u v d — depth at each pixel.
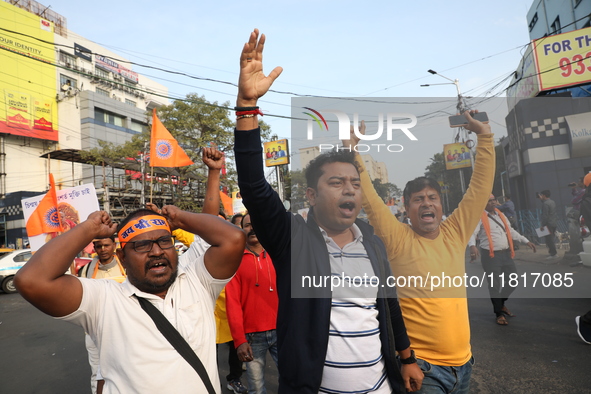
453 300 1.77
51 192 4.40
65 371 4.38
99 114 31.36
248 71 1.55
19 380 4.21
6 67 28.55
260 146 1.60
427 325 1.77
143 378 1.48
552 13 14.24
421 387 1.80
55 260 1.44
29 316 7.50
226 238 1.71
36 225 4.34
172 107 21.67
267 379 3.79
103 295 1.58
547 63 10.09
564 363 3.42
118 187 23.98
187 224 1.76
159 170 22.80
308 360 1.60
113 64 36.00
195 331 1.62
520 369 3.39
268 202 1.61
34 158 30.42
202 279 1.75
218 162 2.49
